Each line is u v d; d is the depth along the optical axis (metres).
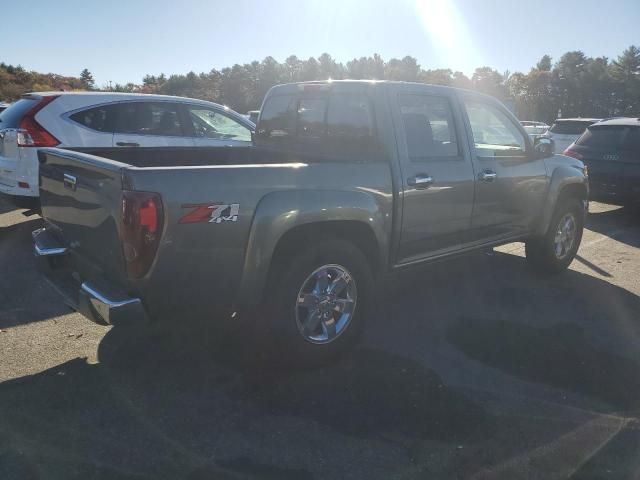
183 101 8.05
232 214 3.29
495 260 6.65
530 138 5.60
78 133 7.11
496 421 3.25
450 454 2.95
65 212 3.85
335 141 4.61
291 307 3.66
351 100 4.44
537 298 5.33
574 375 3.81
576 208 6.12
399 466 2.85
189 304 3.32
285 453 2.94
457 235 4.83
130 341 4.25
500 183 5.09
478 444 3.03
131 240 3.05
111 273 3.34
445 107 4.70
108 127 7.37
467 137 4.83
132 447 2.97
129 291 3.20
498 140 5.27
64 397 3.45
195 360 3.95
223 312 3.49
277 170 3.51
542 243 5.88
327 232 3.89
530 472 2.80
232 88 110.50
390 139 4.21
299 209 3.53
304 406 3.39
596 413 3.35
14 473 2.74
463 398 3.49
